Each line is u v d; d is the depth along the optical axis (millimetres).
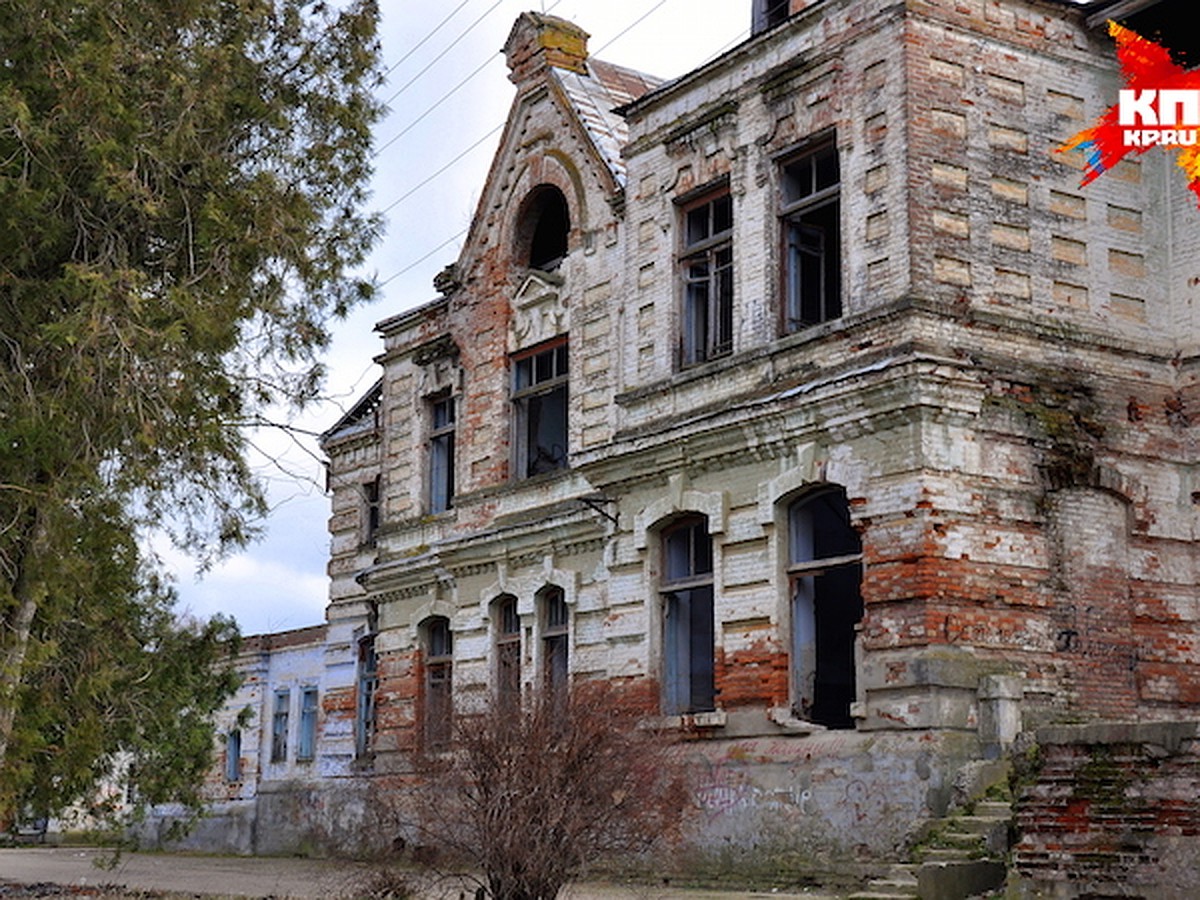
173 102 16219
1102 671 19109
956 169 19422
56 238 15461
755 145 21609
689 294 23047
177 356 15695
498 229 28922
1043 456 19266
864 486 19016
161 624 19734
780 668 20000
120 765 19797
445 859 15469
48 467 15203
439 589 29469
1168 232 20875
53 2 15094
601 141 26562
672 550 22781
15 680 15297
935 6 19688
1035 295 19672
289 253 17031
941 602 18062
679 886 20172
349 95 18125
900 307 18734
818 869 18625
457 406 29703
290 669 39500
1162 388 20438
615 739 15422
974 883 15812
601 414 25422
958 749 17641
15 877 26828
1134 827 13555
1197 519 20203
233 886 23562
